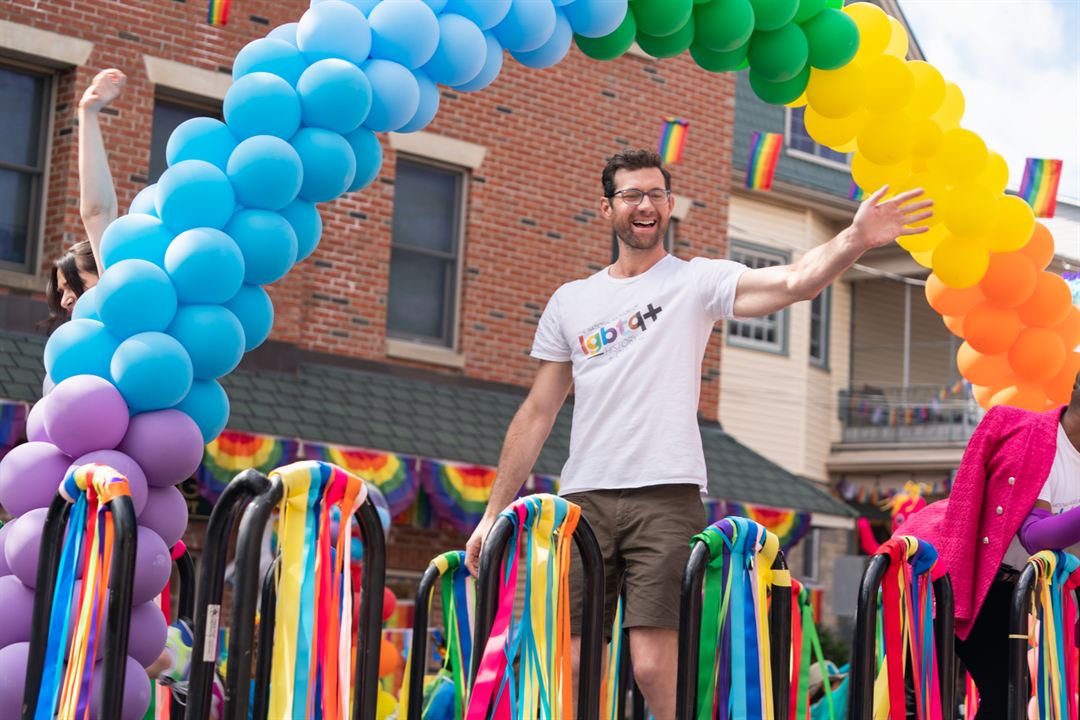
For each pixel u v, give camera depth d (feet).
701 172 48.49
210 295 13.96
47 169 36.01
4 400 31.50
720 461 45.98
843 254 12.77
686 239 47.88
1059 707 13.82
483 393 42.73
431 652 32.40
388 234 41.50
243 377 37.14
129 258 14.08
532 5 15.49
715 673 11.82
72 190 35.45
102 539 11.23
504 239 43.86
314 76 14.39
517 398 43.47
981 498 14.08
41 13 35.42
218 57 38.11
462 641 14.62
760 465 47.29
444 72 15.28
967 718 16.28
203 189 13.98
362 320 40.68
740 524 11.89
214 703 15.65
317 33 14.64
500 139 43.96
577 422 14.01
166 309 13.75
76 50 35.83
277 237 14.30
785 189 66.39
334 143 14.49
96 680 12.33
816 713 21.31
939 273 18.48
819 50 16.78
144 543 13.29
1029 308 19.57
